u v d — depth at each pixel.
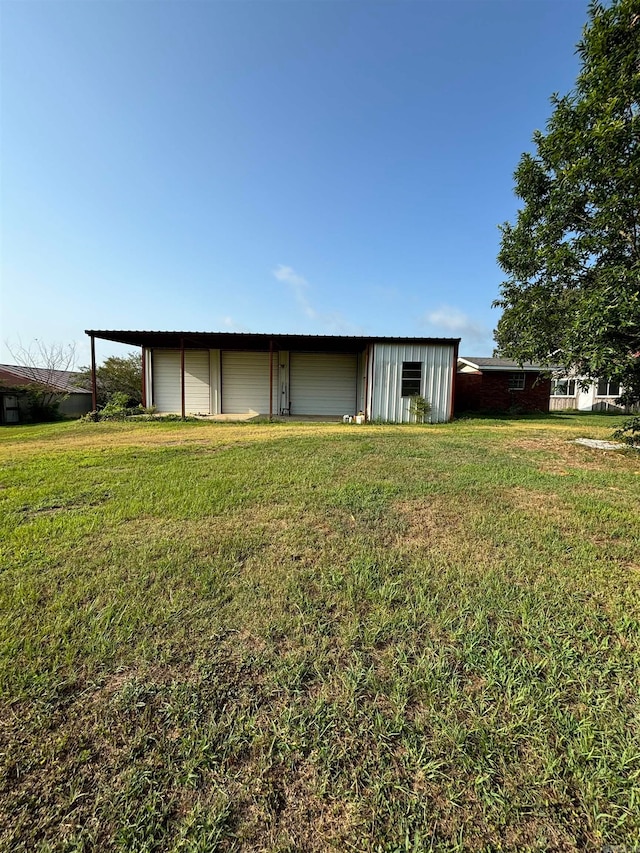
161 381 13.79
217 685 1.49
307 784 1.13
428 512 3.38
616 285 5.01
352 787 1.12
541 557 2.55
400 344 11.52
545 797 1.09
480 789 1.11
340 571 2.35
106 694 1.44
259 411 14.00
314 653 1.67
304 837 1.00
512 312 6.70
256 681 1.51
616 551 2.63
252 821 1.03
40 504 3.59
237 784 1.13
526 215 6.25
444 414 11.69
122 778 1.14
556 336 6.13
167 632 1.79
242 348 13.49
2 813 1.05
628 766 1.17
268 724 1.32
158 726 1.31
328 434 8.56
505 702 1.41
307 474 4.63
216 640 1.74
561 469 5.10
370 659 1.64
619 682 1.51
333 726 1.32
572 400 19.84
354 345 12.20
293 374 14.00
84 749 1.23
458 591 2.14
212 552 2.60
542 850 0.96
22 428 12.03
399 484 4.21
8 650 1.66
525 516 3.29
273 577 2.28
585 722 1.32
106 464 5.33
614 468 5.18
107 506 3.51
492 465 5.22
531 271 6.45
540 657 1.65
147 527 3.03
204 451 6.36
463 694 1.45
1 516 3.28
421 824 1.02
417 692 1.46
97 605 1.99
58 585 2.18
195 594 2.10
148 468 5.04
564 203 5.71
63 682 1.49
